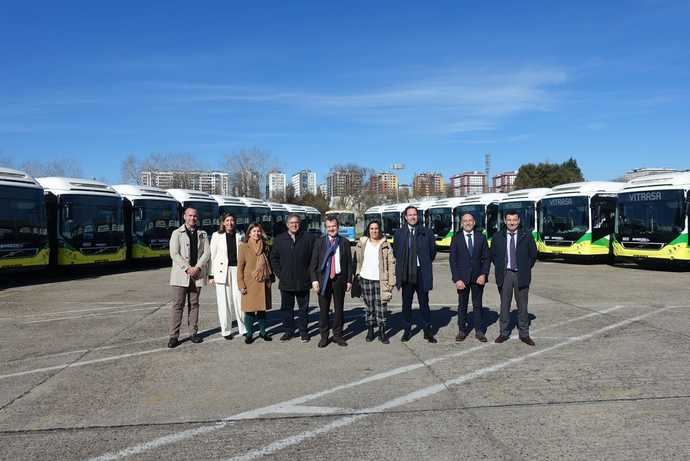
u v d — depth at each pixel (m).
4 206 15.30
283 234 7.93
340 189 83.00
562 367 6.39
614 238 20.00
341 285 7.68
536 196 24.80
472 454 4.04
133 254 21.09
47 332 8.75
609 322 9.17
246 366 6.60
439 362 6.71
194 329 7.93
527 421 4.68
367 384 5.83
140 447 4.23
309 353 7.25
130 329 8.96
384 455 4.04
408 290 7.89
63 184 18.34
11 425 4.71
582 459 3.93
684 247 17.42
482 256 7.82
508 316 7.75
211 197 26.78
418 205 36.12
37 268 16.20
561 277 16.80
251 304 7.70
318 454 4.08
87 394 5.55
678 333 8.23
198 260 7.84
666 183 18.19
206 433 4.51
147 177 57.69
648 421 4.64
